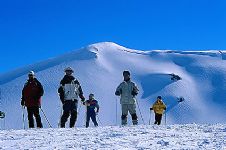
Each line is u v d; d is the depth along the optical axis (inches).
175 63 7411.4
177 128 476.7
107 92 5831.7
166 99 5620.1
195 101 5595.5
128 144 304.8
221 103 5575.8
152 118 4746.6
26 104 617.0
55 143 322.7
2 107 5226.4
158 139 340.8
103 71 6830.7
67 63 7081.7
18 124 4456.2
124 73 683.4
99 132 424.2
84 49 7731.3
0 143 334.6
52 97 5467.5
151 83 6363.2
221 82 6368.1
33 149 284.8
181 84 6200.8
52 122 4419.3
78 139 351.9
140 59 7642.7
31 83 620.1
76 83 624.7
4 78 6732.3
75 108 618.5
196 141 324.2
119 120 4596.5
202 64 7175.2
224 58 7500.0
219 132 414.6
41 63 7268.7
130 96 674.2
